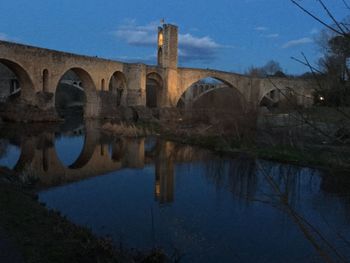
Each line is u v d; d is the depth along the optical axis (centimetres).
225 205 1583
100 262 870
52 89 5406
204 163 2617
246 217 1438
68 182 1964
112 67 6631
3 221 1073
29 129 4350
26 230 1025
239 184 1969
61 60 5531
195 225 1343
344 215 1476
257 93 8706
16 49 4731
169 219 1397
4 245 905
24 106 5059
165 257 1030
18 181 1814
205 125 4347
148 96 9938
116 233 1232
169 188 1883
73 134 4128
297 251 1131
